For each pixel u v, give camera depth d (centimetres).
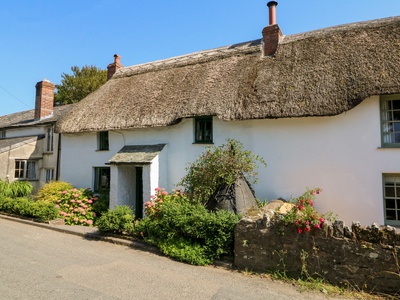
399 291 458
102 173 1300
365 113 815
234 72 1068
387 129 806
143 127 1087
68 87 3316
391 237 476
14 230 912
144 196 1007
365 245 487
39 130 1706
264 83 955
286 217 554
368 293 477
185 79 1175
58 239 812
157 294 462
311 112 816
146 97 1190
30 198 1302
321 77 870
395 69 769
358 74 815
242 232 589
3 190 1295
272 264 555
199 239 663
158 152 1045
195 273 562
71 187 1209
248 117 895
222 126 1001
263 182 924
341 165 831
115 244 768
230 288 492
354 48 904
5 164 1491
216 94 1001
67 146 1406
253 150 947
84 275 536
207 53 1341
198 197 805
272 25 1131
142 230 758
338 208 824
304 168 875
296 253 537
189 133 1055
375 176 791
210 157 840
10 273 534
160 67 1379
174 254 645
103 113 1234
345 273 497
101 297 444
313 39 1036
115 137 1239
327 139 854
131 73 1451
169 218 686
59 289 469
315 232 526
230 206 727
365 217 794
